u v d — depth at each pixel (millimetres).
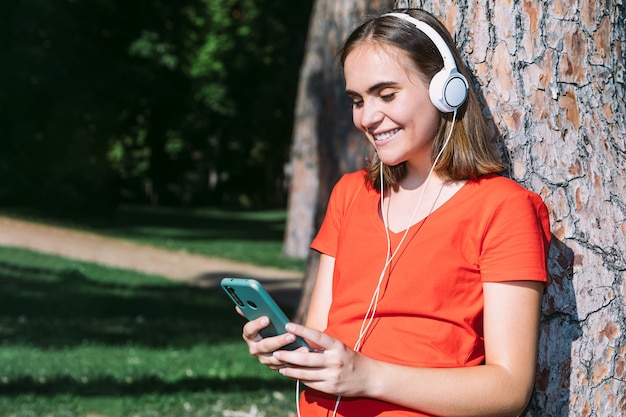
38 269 17578
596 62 2732
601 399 2613
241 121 44156
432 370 2164
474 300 2252
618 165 2695
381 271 2326
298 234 21938
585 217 2641
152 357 9758
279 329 2238
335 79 9930
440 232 2271
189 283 17734
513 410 2172
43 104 29484
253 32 37844
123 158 42000
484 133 2381
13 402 7230
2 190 29406
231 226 32656
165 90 30562
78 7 29188
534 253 2205
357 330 2332
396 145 2332
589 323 2611
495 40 2734
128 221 30859
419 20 2373
